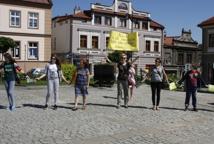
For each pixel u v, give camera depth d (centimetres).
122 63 1477
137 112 1382
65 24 5625
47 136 933
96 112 1348
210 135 1006
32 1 4491
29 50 4519
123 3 6034
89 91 2270
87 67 1405
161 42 6569
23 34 4459
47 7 4603
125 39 2708
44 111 1334
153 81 1449
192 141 926
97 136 952
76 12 5631
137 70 6153
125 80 1470
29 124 1080
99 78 2800
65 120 1164
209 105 1698
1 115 1223
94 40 5703
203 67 4472
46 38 4609
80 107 1461
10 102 1348
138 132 1016
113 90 2383
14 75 1345
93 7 5694
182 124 1163
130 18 6056
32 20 4525
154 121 1201
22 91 2152
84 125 1091
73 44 5497
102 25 5772
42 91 2164
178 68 6831
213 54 4372
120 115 1298
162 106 1588
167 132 1027
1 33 4325
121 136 959
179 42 6862
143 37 6300
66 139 906
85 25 5606
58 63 1408
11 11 4384
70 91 2225
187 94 1477
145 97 1938
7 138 901
